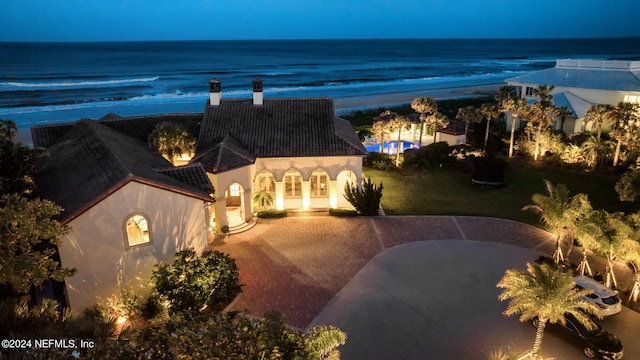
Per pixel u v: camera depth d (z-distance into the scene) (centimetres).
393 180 4062
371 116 7744
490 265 2522
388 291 2264
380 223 3097
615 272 2455
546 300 1559
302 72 15875
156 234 2153
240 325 1002
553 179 4003
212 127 3347
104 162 2280
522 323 2011
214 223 2920
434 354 1820
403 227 3028
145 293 2181
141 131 3491
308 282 2350
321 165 3219
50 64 17150
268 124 3378
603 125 4900
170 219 2184
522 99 4588
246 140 3262
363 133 5797
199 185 2447
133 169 2142
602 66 5334
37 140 3194
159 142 3111
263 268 2491
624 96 4834
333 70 16900
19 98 9106
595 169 4200
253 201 3200
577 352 1830
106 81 12181
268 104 3516
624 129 4062
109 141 2656
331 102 3559
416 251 2686
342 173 3356
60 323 1398
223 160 2869
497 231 2966
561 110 4644
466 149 4912
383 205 3444
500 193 3697
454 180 4050
